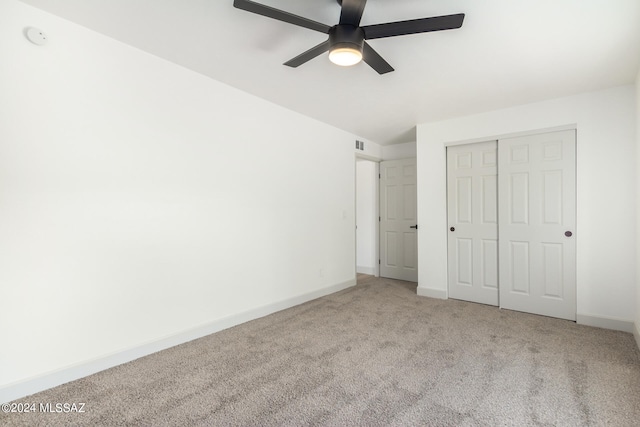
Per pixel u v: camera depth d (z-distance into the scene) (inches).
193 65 98.8
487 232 142.3
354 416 64.7
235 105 115.7
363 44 69.1
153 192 93.4
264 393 72.7
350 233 176.2
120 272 86.4
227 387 75.1
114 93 85.0
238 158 117.2
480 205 144.1
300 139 143.6
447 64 94.0
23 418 63.7
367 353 93.0
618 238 111.4
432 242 154.8
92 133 81.1
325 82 109.0
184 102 100.5
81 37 78.9
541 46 83.4
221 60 95.2
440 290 152.8
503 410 66.7
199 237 105.0
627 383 76.8
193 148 103.2
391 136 182.7
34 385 71.9
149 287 92.4
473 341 101.7
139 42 86.0
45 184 73.7
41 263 73.2
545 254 127.1
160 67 94.4
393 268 199.9
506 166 135.5
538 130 126.5
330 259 162.2
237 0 56.9
